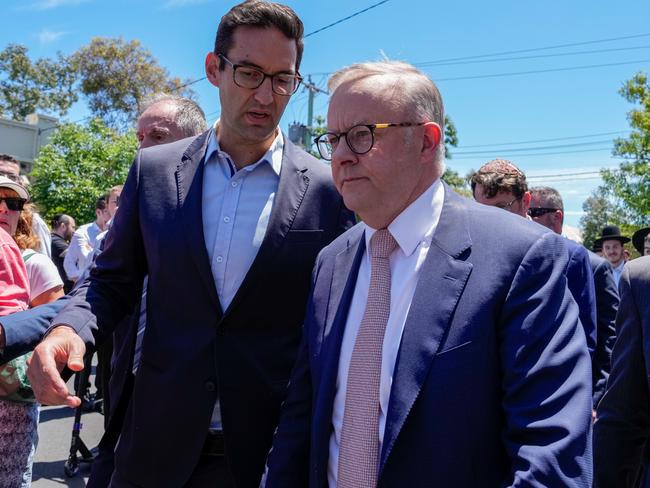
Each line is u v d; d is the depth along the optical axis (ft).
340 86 4.83
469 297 4.26
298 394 5.44
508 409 4.05
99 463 6.93
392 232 4.72
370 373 4.57
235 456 6.06
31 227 9.75
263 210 6.55
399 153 4.62
